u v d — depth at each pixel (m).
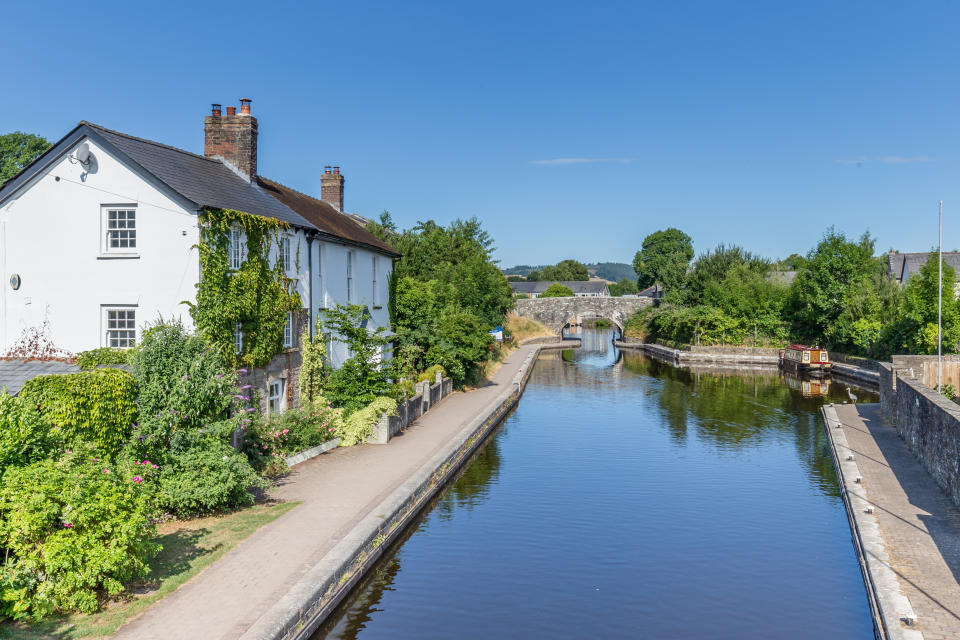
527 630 12.27
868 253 57.84
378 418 23.28
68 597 10.29
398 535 16.19
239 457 15.50
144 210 19.47
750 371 55.78
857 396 40.03
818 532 17.14
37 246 20.00
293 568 12.26
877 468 20.64
